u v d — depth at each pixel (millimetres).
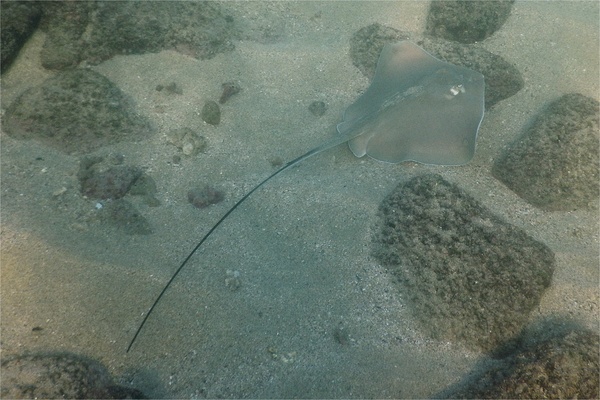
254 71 3686
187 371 2541
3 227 2697
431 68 3428
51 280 2598
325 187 3148
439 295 2695
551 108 3305
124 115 3297
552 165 3084
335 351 2611
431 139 3115
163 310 2645
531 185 3096
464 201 2936
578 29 3732
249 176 3252
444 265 2744
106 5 3430
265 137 3428
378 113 3205
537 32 3758
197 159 3297
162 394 2479
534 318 2688
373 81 3506
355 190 3113
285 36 3982
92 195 3008
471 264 2736
